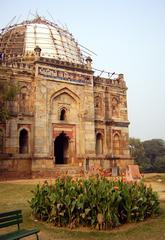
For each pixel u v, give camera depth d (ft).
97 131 102.78
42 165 85.71
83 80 99.45
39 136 86.79
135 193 33.32
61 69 94.68
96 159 97.60
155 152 254.27
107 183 33.63
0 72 84.89
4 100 77.61
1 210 39.60
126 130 110.11
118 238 26.71
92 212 30.07
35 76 89.51
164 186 68.54
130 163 107.76
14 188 60.59
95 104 104.22
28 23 119.24
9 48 105.91
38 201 34.12
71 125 95.50
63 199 31.24
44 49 107.24
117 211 30.71
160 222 31.99
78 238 26.81
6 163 81.71
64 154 97.76
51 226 30.91
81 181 35.32
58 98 94.02
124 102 112.06
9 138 83.56
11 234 22.44
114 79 111.04
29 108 88.63
